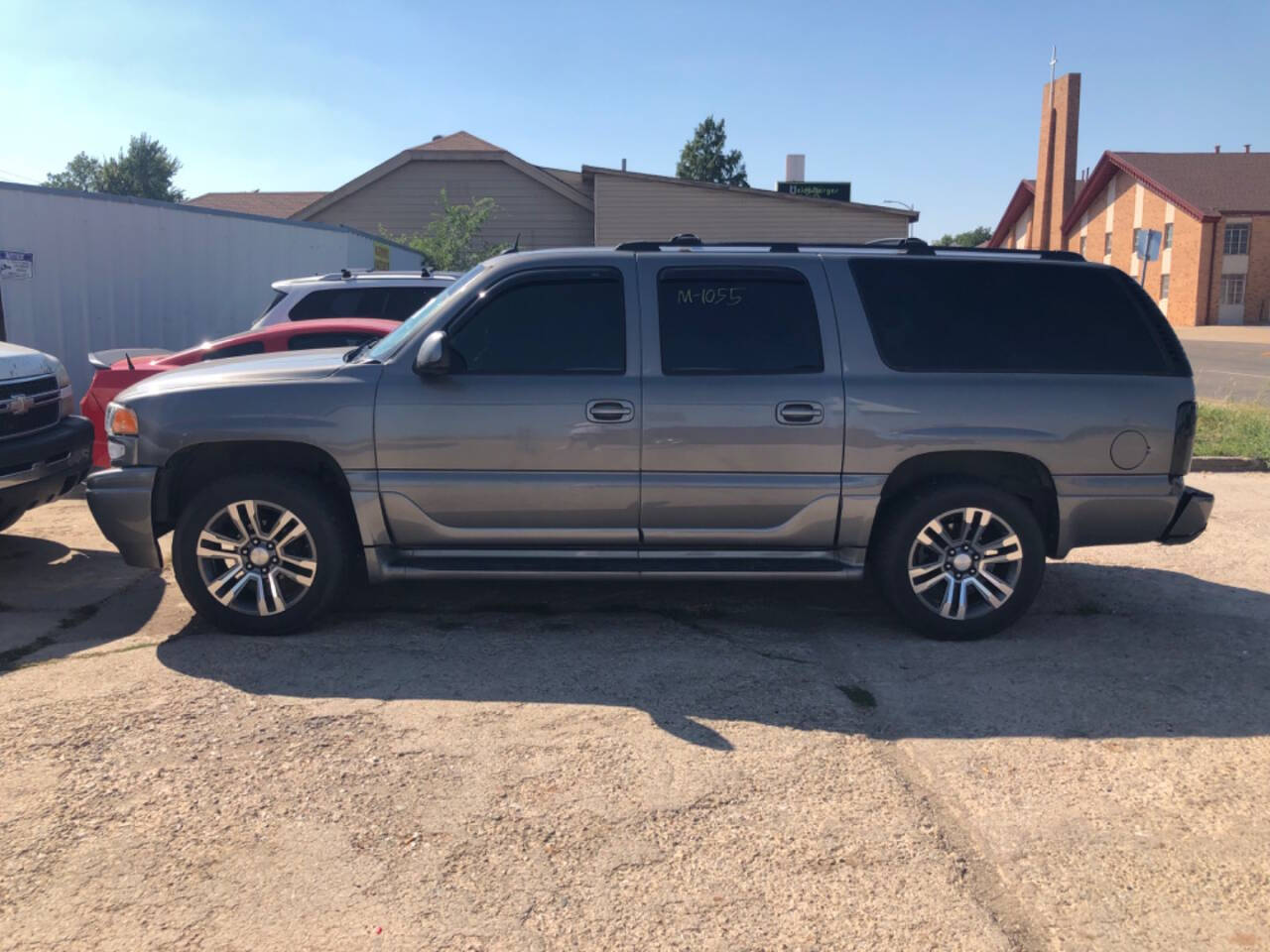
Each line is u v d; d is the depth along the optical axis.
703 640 5.22
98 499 5.15
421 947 2.79
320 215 26.66
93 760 3.81
